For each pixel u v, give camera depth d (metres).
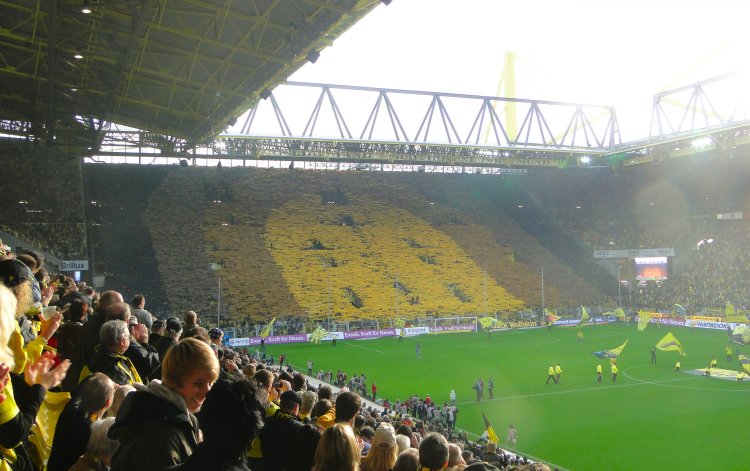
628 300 96.81
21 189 65.88
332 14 26.94
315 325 73.38
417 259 91.81
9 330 4.15
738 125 69.94
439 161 83.62
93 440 5.32
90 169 89.00
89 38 31.89
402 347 67.12
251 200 94.19
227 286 77.31
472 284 89.88
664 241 101.50
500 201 111.69
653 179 107.00
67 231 63.72
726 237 96.25
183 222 85.94
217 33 30.34
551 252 102.62
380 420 22.34
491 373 51.09
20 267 5.93
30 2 29.06
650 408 38.62
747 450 29.64
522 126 79.56
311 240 89.69
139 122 48.78
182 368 4.52
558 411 38.19
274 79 34.62
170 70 36.88
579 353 62.16
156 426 4.37
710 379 48.19
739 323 76.25
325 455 5.05
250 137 68.19
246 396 4.29
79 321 9.47
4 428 4.30
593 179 113.06
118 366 7.02
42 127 52.88
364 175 108.25
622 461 28.30
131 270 76.06
